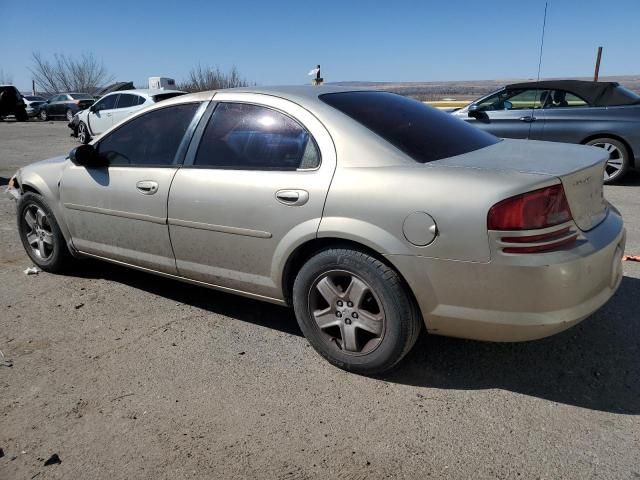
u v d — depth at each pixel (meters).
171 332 3.68
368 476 2.34
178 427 2.68
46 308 4.08
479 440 2.54
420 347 3.40
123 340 3.57
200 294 4.32
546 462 2.38
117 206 3.96
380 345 2.95
